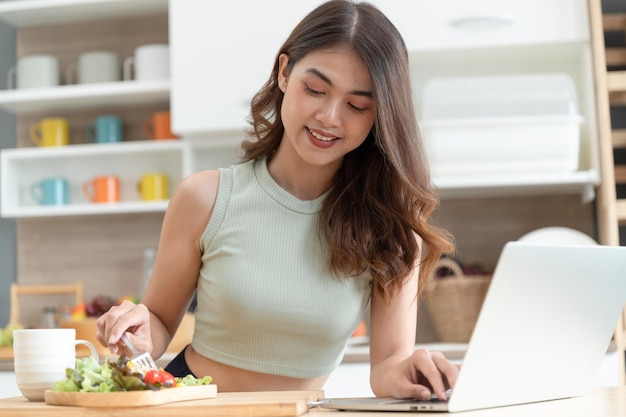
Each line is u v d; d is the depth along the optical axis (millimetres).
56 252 3430
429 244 1492
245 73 2949
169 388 1110
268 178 1492
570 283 1126
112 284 3389
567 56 2988
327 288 1445
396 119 1368
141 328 1292
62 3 3191
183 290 1520
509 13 2822
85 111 3443
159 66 3127
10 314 3436
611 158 2791
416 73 3086
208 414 1055
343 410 1128
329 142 1371
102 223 3408
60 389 1150
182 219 1474
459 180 2844
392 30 1374
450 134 2828
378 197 1469
